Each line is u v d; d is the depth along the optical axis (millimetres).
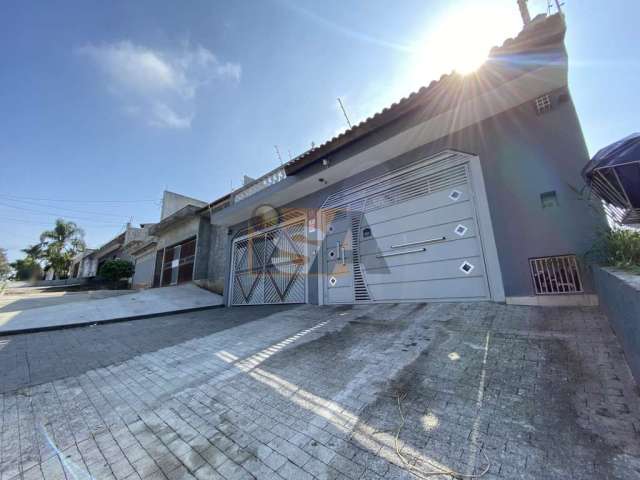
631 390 1718
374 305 5227
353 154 5383
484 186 4246
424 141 4938
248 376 2824
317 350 3297
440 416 1791
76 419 2221
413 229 4965
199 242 11727
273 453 1656
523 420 1634
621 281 1869
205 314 7305
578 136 3615
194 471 1567
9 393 2727
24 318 6301
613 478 1179
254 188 8406
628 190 2320
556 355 2293
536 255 3666
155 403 2443
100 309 7371
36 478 1587
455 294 4340
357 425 1820
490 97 3941
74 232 31125
